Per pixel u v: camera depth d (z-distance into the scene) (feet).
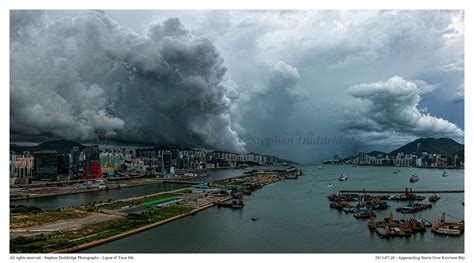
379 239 362.74
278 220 458.91
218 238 368.89
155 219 452.76
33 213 502.38
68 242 335.88
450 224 395.96
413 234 379.76
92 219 451.53
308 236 376.27
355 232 391.45
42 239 346.33
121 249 330.13
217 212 525.75
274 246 341.41
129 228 398.62
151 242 353.10
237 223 441.68
